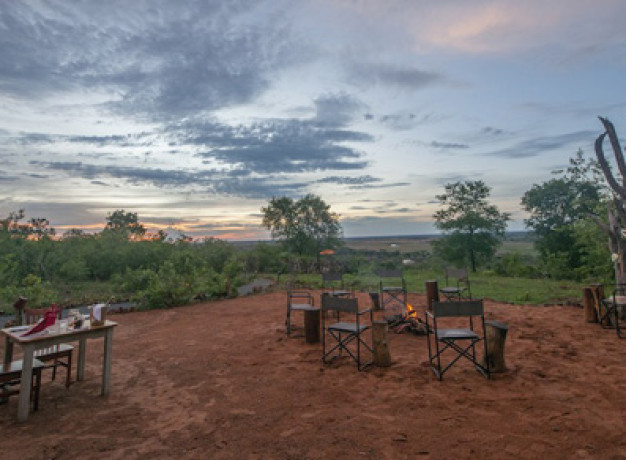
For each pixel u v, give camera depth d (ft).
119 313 34.53
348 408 13.01
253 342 22.82
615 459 9.50
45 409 13.56
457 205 94.68
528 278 65.67
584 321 26.14
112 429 11.93
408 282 55.57
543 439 10.53
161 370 17.93
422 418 12.04
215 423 12.21
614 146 27.22
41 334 13.52
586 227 45.37
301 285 54.03
